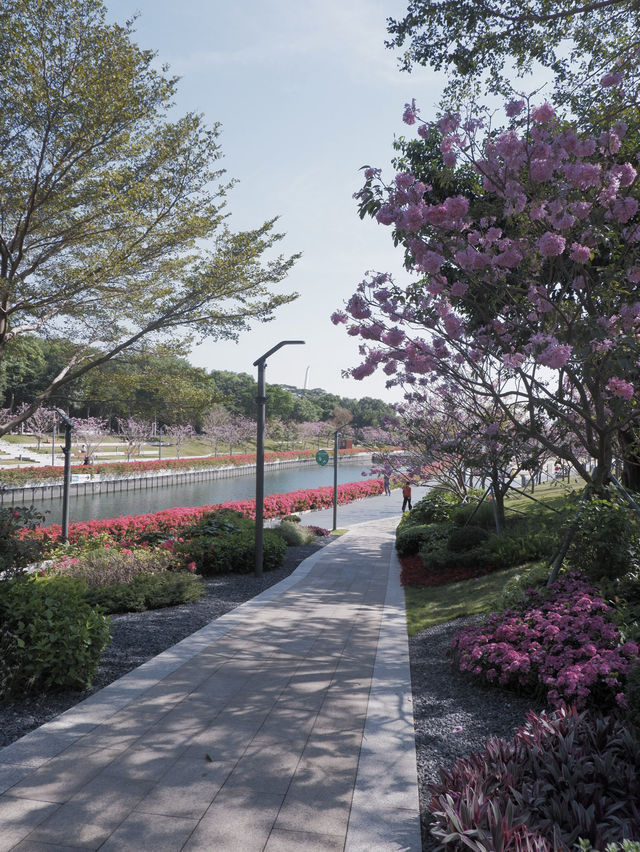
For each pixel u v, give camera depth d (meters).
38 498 32.41
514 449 8.27
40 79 10.93
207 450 73.19
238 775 3.52
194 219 12.84
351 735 4.10
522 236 5.22
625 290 4.91
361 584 10.59
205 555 10.87
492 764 3.04
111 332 14.58
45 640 4.74
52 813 3.08
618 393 5.22
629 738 3.14
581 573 6.25
